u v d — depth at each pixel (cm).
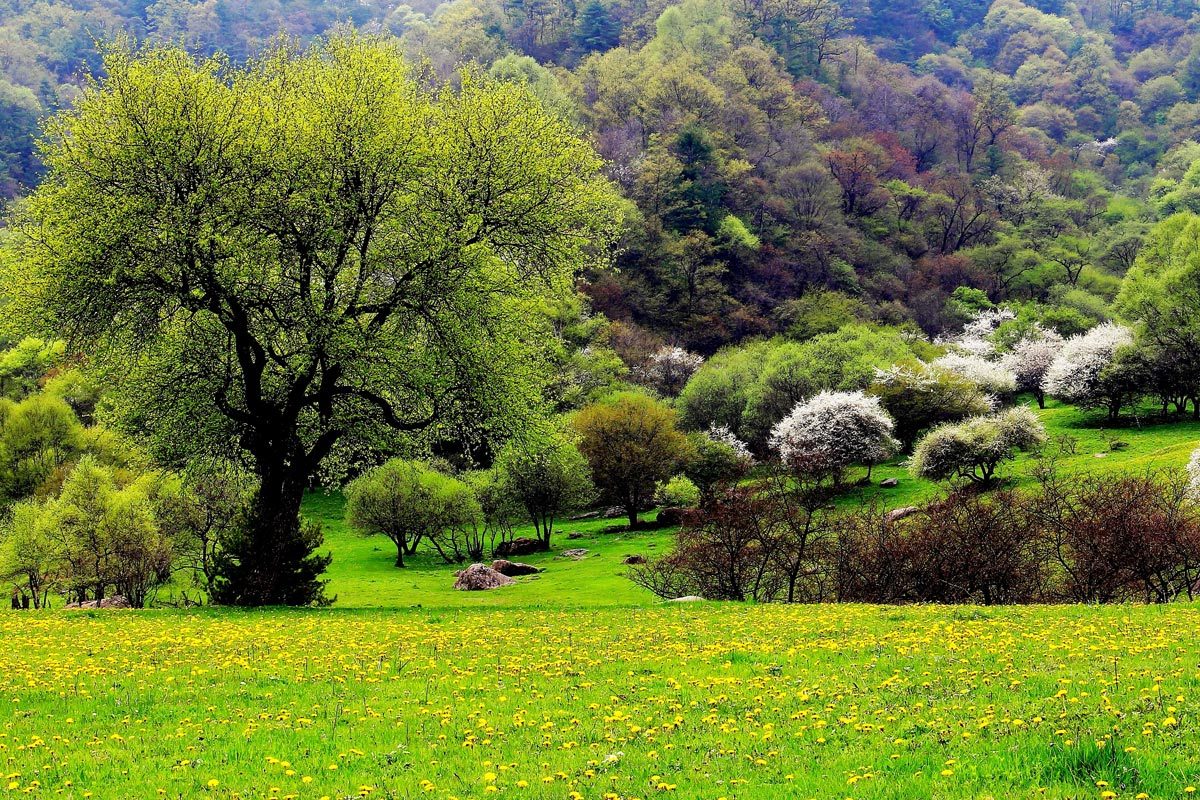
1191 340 8244
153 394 3259
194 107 3017
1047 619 2236
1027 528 3775
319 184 3062
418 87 3550
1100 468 6631
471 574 6000
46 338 3088
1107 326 9462
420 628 2453
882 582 3847
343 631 2386
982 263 16625
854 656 1728
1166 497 3753
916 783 915
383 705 1445
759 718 1264
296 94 3259
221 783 1053
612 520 8900
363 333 3102
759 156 18200
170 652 2028
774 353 10744
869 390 8988
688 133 16512
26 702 1523
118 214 2831
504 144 3356
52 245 2905
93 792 1034
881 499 7162
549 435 3616
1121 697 1194
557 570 6431
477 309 3209
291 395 3272
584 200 3481
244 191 2956
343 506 9769
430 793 992
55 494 7050
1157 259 9450
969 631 2002
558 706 1403
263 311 3172
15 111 16400
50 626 2597
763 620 2470
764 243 16350
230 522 5759
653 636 2169
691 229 15375
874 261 16700
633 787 984
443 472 8669
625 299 14512
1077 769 922
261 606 3269
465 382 3259
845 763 1009
